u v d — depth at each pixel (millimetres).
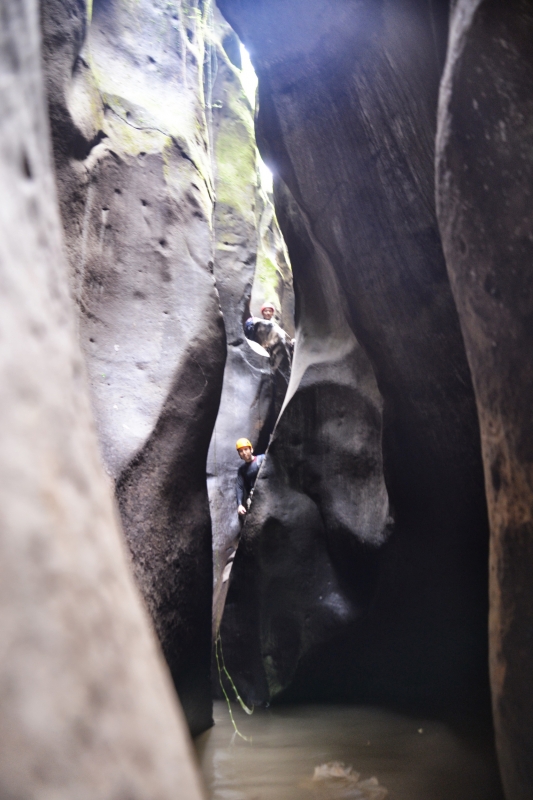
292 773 3033
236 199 10688
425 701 4082
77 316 3271
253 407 9344
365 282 3936
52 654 505
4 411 590
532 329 1561
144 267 3789
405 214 3615
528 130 1576
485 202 1693
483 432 1770
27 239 784
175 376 3670
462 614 3812
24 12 899
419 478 3801
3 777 425
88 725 512
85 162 3521
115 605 643
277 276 11867
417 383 3691
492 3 1575
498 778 2799
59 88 3369
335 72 3824
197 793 601
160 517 3402
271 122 4438
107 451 3131
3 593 490
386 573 4172
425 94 3205
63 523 602
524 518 1577
